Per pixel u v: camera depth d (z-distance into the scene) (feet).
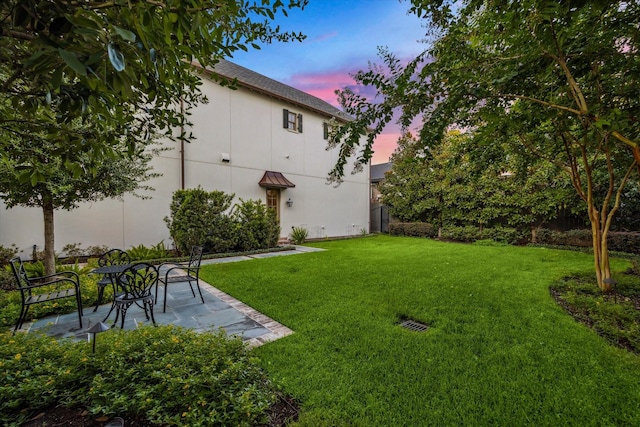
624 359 7.38
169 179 28.02
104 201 24.76
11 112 5.03
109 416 5.23
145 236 26.81
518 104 9.68
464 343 8.51
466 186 34.68
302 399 6.11
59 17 2.69
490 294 13.11
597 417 5.45
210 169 30.73
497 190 32.73
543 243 29.84
